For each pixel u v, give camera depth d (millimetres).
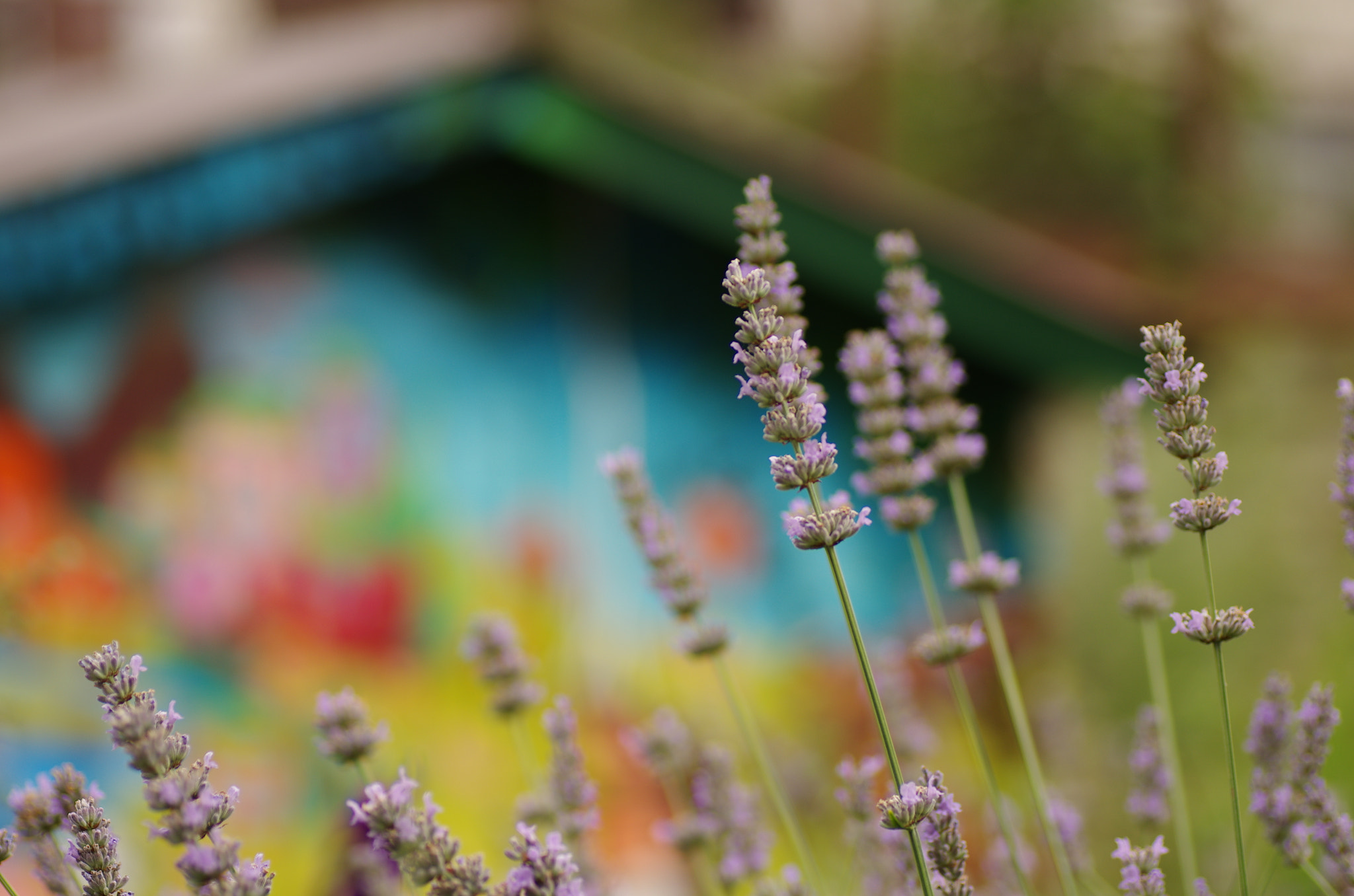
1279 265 8891
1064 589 6410
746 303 1154
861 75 8023
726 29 8648
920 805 1094
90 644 5191
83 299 5305
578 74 5773
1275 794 1449
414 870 1026
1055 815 1881
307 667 5660
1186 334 7020
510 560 6164
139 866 3965
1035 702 5984
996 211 7766
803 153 6070
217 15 7492
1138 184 8578
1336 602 4594
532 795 1765
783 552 6562
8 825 4723
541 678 6094
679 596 1758
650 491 1800
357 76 5402
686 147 5977
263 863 930
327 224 5836
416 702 5848
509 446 6211
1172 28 9477
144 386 5453
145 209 5117
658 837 1850
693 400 6574
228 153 5223
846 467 6637
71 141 4922
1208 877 2408
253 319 5691
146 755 919
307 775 5461
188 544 5496
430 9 6273
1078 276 6648
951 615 6660
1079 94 8773
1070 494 6574
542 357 6324
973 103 8445
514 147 5906
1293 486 5430
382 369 5961
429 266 6094
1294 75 10688
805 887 1589
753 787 2031
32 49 6824
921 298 1852
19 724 2684
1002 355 6645
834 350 6656
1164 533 1938
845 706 6441
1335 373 6777
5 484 5137
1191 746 3645
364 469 5902
